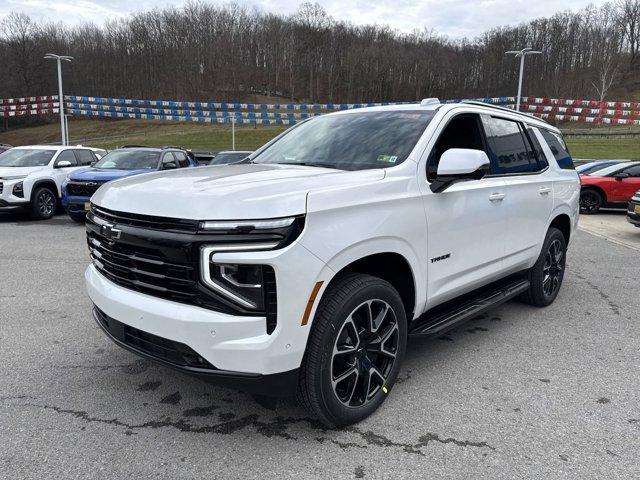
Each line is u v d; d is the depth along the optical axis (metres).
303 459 2.63
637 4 94.75
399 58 97.69
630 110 32.72
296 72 101.38
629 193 13.97
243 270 2.41
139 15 100.56
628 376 3.66
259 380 2.45
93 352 3.96
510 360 3.93
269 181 2.69
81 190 10.48
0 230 10.09
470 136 3.87
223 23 100.44
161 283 2.61
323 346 2.64
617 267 7.35
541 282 5.06
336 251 2.58
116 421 2.98
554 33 90.25
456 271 3.55
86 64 96.94
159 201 2.57
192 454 2.66
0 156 12.54
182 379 3.51
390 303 3.00
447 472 2.54
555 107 33.97
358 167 3.29
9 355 3.90
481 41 97.50
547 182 4.77
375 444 2.77
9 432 2.85
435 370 3.73
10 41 91.88
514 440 2.83
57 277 6.26
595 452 2.72
